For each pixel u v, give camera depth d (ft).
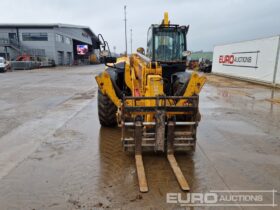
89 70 90.33
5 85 41.32
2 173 9.97
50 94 31.35
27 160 11.18
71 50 147.33
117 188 8.89
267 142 13.98
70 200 8.16
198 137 14.62
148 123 10.87
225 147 13.08
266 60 44.70
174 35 17.99
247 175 10.05
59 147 12.75
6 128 16.08
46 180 9.43
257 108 23.68
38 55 114.62
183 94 12.82
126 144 11.31
